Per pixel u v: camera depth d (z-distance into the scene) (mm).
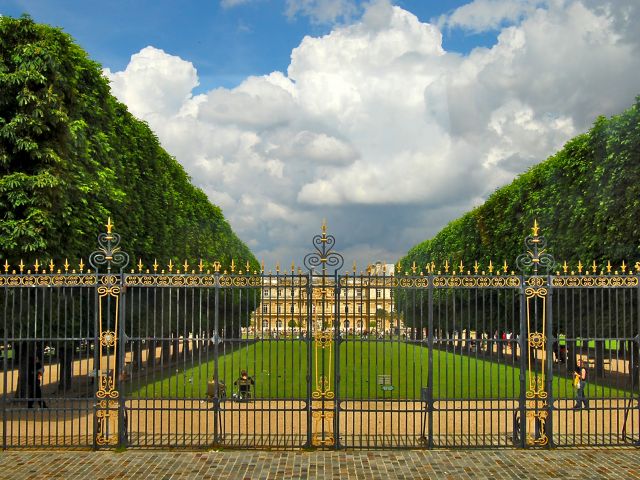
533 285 17219
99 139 30812
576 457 16234
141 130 41344
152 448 16969
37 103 22734
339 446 17000
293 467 15328
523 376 17141
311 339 17109
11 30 23688
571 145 35688
